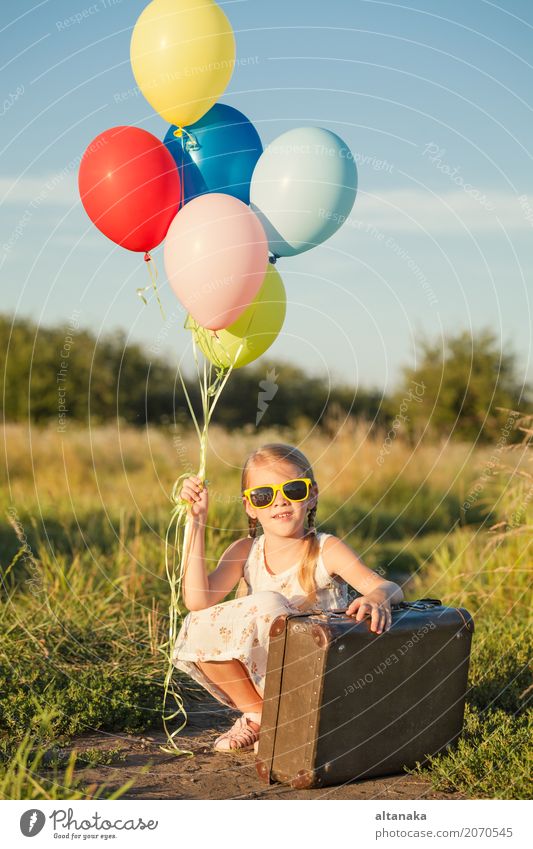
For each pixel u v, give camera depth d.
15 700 3.21
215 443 12.02
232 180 3.15
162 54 2.90
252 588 3.07
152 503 7.74
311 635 2.53
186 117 3.03
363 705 2.59
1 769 2.63
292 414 15.44
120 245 3.04
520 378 13.44
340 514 8.30
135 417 14.60
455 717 2.85
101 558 5.56
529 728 2.91
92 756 2.83
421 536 7.83
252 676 2.79
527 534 5.12
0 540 6.25
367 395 15.11
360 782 2.64
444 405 13.32
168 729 3.22
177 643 2.96
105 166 2.87
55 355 14.16
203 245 2.79
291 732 2.58
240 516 6.12
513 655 3.78
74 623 4.28
